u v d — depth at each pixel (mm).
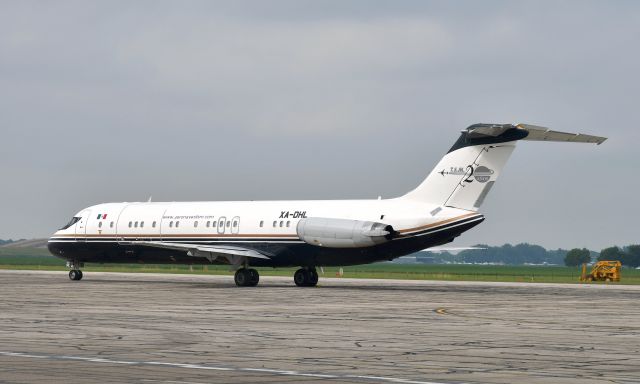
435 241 118000
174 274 198625
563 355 50938
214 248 128500
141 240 143250
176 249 132625
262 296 105375
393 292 117562
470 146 115812
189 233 138250
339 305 90375
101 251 148125
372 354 50906
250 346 54062
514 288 137625
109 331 62219
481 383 41344
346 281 166000
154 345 54156
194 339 57594
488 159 114625
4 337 58188
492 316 77750
